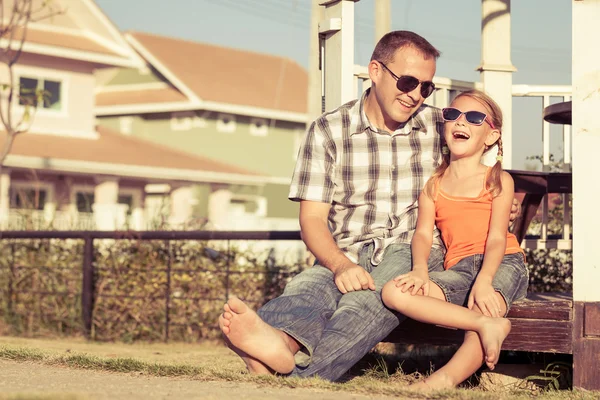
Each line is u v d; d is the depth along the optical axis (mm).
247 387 3615
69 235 8727
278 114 35688
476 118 4402
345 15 5578
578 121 4230
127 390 3457
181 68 34312
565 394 4129
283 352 3891
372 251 4590
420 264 4289
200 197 33031
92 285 8727
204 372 3975
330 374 4094
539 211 7523
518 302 4387
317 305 4211
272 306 4188
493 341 3873
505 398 3533
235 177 29344
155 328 8508
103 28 25922
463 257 4379
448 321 3988
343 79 5566
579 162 4230
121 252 8844
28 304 9133
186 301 8492
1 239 9367
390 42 4594
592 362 4219
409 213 4668
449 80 6359
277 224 30891
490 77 6738
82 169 24406
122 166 25500
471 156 4480
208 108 33406
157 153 27969
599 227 4211
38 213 11289
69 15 25531
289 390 3566
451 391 3576
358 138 4707
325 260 4410
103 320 8648
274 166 37062
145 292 8594
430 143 4723
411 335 4477
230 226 29781
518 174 5480
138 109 33812
